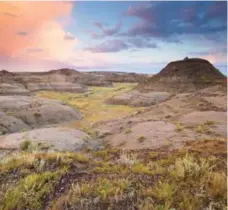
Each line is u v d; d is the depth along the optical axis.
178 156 8.55
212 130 17.09
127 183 4.93
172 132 17.20
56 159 6.73
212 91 39.44
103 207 4.28
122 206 4.30
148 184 5.11
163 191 4.60
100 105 54.44
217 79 71.06
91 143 18.50
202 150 9.27
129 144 16.36
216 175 5.14
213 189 4.70
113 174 5.73
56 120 34.22
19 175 5.91
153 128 19.16
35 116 33.06
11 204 4.57
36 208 4.54
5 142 17.36
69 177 5.61
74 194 4.56
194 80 69.62
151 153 10.19
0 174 5.96
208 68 77.44
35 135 18.91
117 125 24.48
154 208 4.12
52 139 17.84
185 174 5.48
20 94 68.12
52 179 5.50
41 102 41.09
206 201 4.41
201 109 29.19
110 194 4.55
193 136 15.57
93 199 4.44
